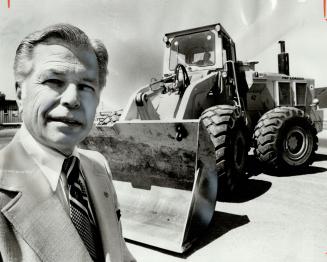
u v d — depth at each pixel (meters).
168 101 3.55
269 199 3.25
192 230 2.25
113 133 2.75
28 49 0.65
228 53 4.11
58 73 0.63
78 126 0.65
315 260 1.98
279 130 4.12
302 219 2.69
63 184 0.68
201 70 3.96
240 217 2.75
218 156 2.94
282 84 5.27
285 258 2.01
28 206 0.60
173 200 2.54
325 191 3.52
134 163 2.82
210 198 2.40
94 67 0.69
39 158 0.65
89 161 0.87
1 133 3.27
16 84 0.67
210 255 2.07
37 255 0.59
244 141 3.43
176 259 2.02
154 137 2.52
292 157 4.26
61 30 0.65
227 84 3.75
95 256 0.73
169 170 2.60
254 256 2.04
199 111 3.49
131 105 3.29
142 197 2.71
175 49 4.20
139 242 2.24
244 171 3.43
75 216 0.69
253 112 4.95
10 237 0.58
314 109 5.89
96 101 0.70
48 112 0.63
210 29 3.88
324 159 5.70
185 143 2.38
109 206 0.83
